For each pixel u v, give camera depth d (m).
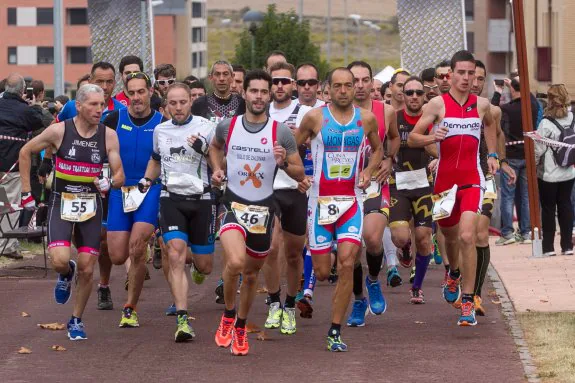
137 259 23.75
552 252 34.94
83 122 22.44
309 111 21.67
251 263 21.16
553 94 34.47
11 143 35.97
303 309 24.20
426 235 26.97
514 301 26.70
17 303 27.64
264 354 21.36
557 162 34.34
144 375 19.66
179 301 22.48
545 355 20.80
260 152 21.03
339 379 19.28
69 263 23.25
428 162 27.17
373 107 23.72
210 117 27.72
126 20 45.88
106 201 25.47
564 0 73.19
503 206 38.72
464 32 45.59
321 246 21.64
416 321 24.78
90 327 24.27
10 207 34.81
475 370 19.83
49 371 20.05
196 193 22.86
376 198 23.84
